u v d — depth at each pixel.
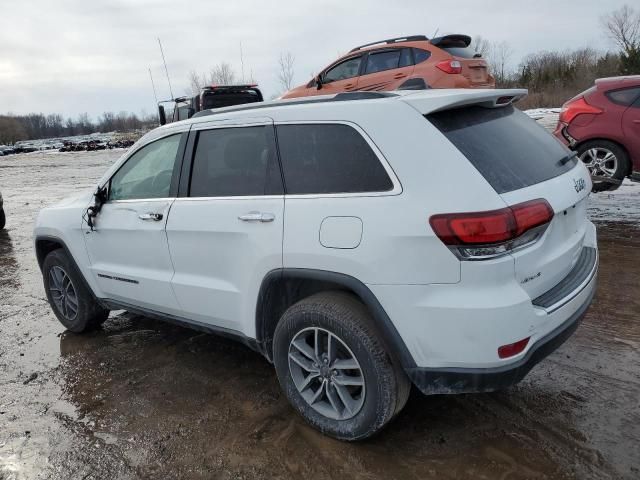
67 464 2.86
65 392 3.63
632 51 42.09
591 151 7.01
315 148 2.82
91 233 4.06
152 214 3.52
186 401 3.40
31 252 7.93
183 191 3.40
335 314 2.69
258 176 3.02
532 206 2.46
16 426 3.25
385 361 2.60
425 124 2.56
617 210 7.46
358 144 2.67
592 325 4.01
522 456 2.66
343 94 3.03
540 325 2.48
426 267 2.41
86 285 4.32
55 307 4.70
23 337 4.64
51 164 28.80
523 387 3.26
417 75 9.11
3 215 9.84
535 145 2.93
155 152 3.66
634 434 2.76
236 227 3.02
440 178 2.44
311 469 2.69
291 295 3.04
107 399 3.50
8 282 6.38
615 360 3.49
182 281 3.41
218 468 2.75
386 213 2.49
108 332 4.62
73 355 4.21
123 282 3.88
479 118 2.79
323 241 2.66
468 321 2.36
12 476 2.79
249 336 3.15
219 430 3.07
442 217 2.36
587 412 2.97
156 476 2.72
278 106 3.06
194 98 13.88
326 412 2.89
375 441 2.86
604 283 4.77
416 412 3.09
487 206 2.34
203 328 3.51
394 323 2.52
